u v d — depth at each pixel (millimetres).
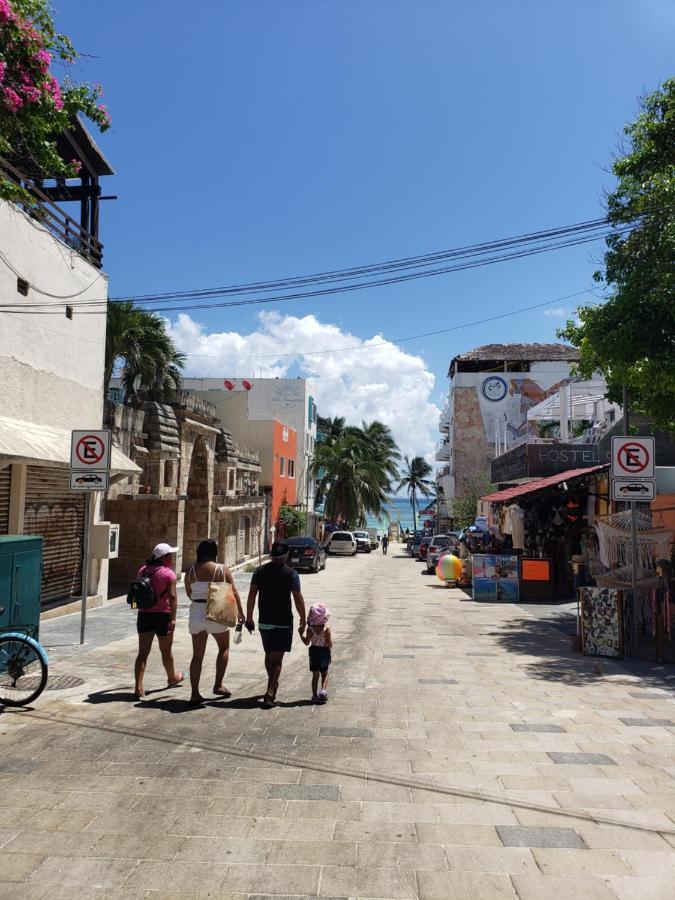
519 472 22328
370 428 63688
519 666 9078
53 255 13383
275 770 4965
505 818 4160
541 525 21203
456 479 59594
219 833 3936
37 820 4098
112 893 3295
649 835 3934
